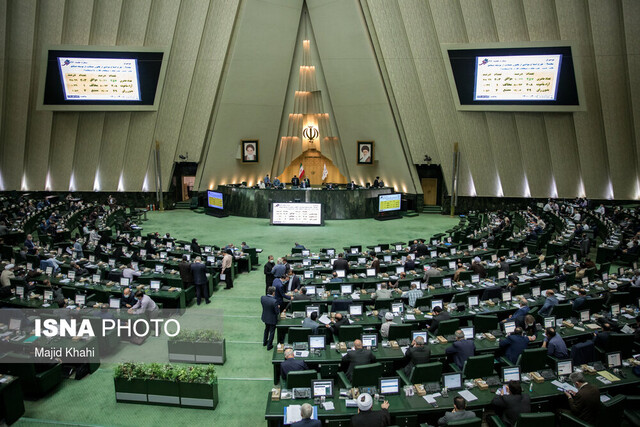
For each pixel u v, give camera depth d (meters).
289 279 11.92
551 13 23.42
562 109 24.98
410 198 29.62
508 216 23.28
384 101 28.23
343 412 6.37
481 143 27.44
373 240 21.06
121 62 26.55
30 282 11.91
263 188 27.34
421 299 10.22
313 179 33.50
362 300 11.09
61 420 7.32
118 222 22.56
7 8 24.94
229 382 8.48
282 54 28.47
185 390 7.61
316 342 8.23
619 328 9.24
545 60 24.11
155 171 29.58
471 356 7.77
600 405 6.23
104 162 29.69
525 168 27.41
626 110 24.44
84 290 11.87
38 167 28.97
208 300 12.80
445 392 6.84
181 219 26.78
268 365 9.15
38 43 26.09
